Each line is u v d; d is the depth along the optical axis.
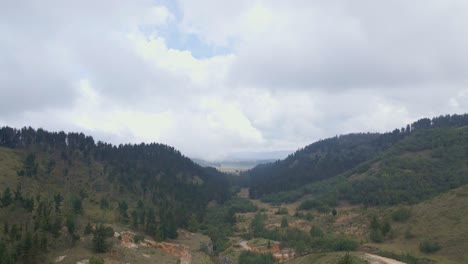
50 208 157.50
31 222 143.62
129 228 177.75
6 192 153.88
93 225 164.00
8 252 110.12
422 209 161.12
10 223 141.00
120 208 193.88
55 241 130.62
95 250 133.12
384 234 153.25
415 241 138.62
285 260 146.38
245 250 167.75
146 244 161.50
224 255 166.88
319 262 119.50
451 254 121.00
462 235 127.81
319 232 169.62
